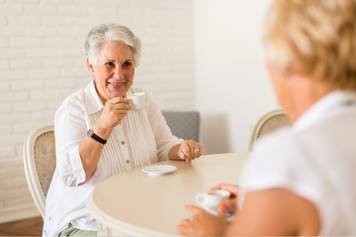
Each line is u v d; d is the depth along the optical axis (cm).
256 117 337
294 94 75
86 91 195
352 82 71
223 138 378
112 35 189
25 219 346
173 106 398
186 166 188
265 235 68
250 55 336
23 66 337
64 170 175
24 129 342
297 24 71
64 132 182
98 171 183
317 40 69
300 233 68
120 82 190
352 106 71
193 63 404
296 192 65
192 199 142
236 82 355
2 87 332
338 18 69
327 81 71
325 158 66
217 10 369
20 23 332
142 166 194
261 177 67
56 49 346
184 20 395
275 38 73
